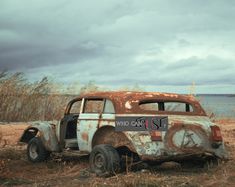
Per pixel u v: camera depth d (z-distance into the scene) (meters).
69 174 9.95
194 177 8.97
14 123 20.64
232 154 11.33
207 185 8.30
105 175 9.24
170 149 9.17
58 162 11.30
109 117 9.81
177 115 9.79
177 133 9.29
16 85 22.61
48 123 11.82
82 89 22.86
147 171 9.59
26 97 22.30
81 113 10.71
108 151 9.36
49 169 10.69
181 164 10.58
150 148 9.07
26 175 9.98
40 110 22.39
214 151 9.59
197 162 10.35
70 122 11.32
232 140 14.61
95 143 10.26
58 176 9.76
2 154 12.51
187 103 10.34
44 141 11.44
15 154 12.55
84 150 10.52
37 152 11.70
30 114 22.17
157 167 10.44
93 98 10.55
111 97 9.95
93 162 9.65
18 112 22.14
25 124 20.05
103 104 10.12
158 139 9.15
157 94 10.16
